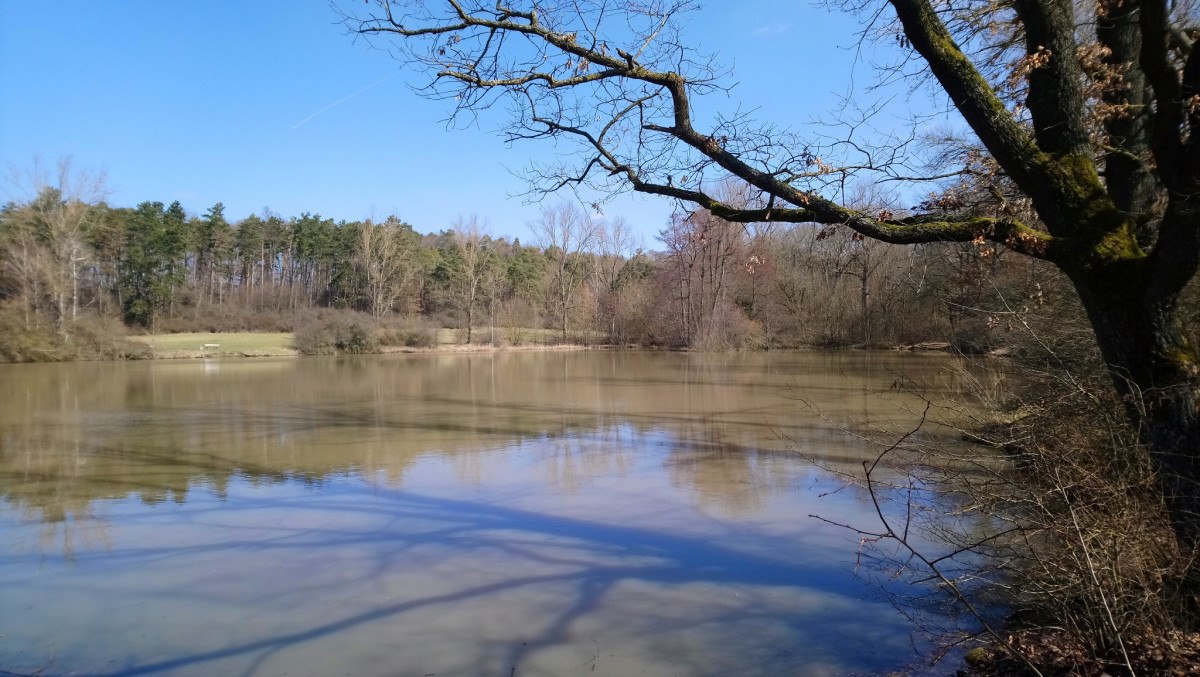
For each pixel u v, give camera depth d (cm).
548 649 476
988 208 540
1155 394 384
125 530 758
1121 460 409
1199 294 528
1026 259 693
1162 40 382
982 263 624
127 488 942
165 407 1784
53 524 782
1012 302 701
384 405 1805
